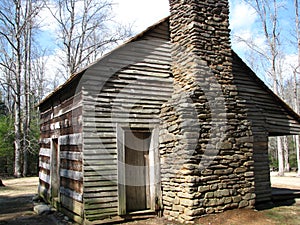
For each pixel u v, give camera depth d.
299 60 21.89
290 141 35.72
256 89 9.93
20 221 7.83
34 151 23.17
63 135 8.70
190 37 7.67
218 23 8.00
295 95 22.80
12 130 23.69
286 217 7.20
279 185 14.45
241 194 7.34
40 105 11.66
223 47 7.94
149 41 8.16
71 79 7.42
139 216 7.32
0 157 25.66
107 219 7.00
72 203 7.63
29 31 25.41
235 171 7.36
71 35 22.39
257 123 9.70
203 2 7.88
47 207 9.17
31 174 25.50
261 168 9.55
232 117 7.62
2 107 34.78
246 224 6.48
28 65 26.31
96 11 22.47
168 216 7.34
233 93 7.80
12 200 11.38
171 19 8.40
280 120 10.27
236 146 7.51
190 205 6.64
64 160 8.53
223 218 6.71
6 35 21.22
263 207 8.58
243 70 9.76
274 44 21.28
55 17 22.39
